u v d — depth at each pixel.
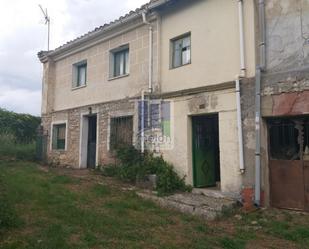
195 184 9.66
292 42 7.80
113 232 5.84
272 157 8.15
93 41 13.53
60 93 15.62
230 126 8.61
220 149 8.77
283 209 7.78
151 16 11.00
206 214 7.29
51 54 15.77
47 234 5.45
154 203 8.27
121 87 12.19
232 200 8.12
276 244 5.79
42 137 16.33
